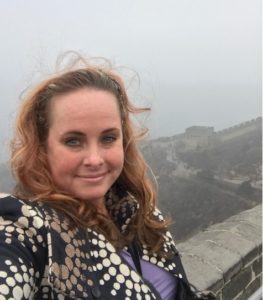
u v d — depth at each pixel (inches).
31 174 49.1
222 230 146.9
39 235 43.3
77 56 54.9
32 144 49.3
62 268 42.1
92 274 44.9
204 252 127.6
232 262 123.3
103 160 49.2
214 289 114.3
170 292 58.4
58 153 48.3
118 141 51.1
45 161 49.8
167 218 62.8
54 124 48.2
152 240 58.6
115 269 47.1
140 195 60.5
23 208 44.1
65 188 49.5
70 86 48.1
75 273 43.1
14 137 51.7
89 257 45.9
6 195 45.9
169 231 63.0
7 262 39.6
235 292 125.9
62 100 47.8
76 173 48.8
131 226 57.6
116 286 46.3
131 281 47.2
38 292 42.6
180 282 59.6
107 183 51.0
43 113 49.2
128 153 60.6
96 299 43.5
